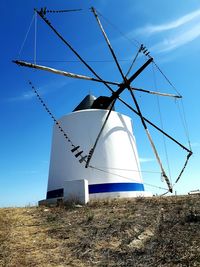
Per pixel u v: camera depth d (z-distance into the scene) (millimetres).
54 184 23281
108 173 22359
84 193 18266
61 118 24656
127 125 25062
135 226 11953
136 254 9258
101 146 22984
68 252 10086
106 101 24641
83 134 23234
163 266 8211
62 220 14242
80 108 25391
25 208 17922
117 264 8758
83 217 14391
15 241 11289
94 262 9117
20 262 9297
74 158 22781
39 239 11586
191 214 11992
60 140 24109
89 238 11172
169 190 23500
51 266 9000
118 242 10539
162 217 12883
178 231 10727
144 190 24016
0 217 15008
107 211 15320
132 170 23531
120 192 21797
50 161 24781
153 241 10070
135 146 25203
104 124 22688
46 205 18828
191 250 8844
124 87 23719
